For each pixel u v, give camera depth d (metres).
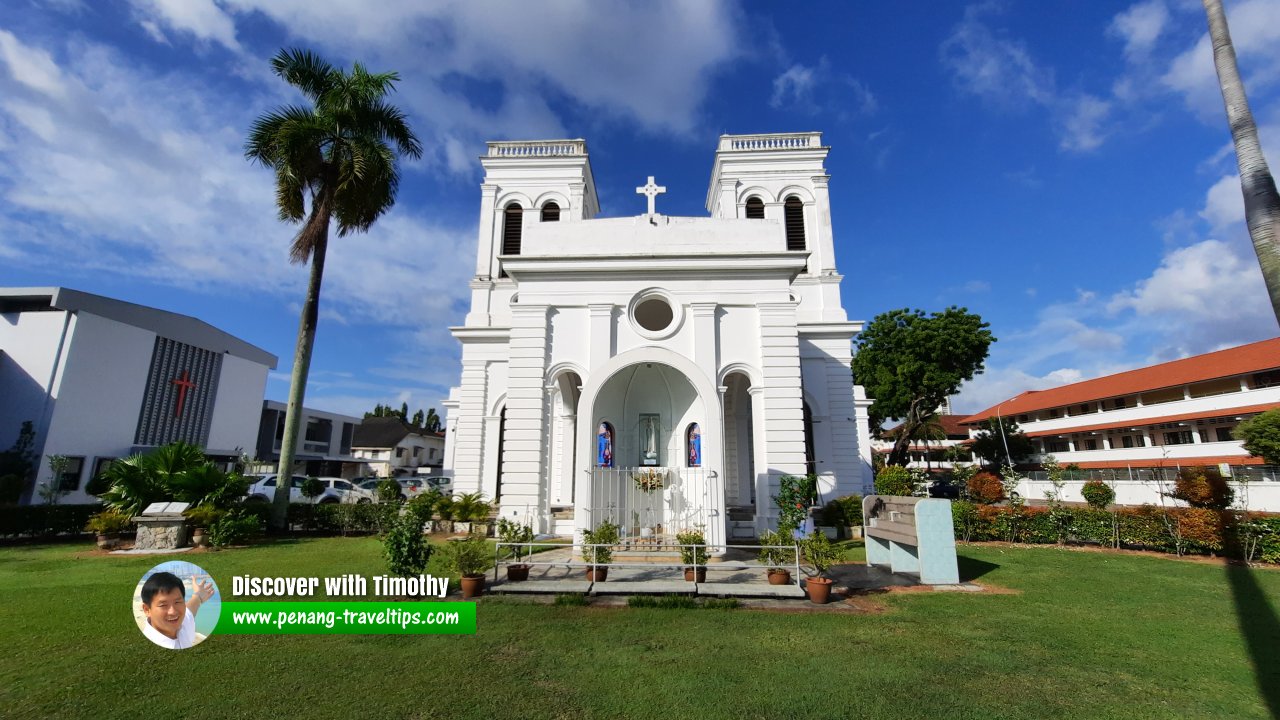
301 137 17.23
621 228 16.69
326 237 18.78
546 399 15.82
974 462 58.53
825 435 21.17
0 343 27.06
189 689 5.62
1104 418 43.69
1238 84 5.64
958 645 7.15
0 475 24.48
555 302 16.22
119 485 15.89
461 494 19.08
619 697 5.55
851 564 13.16
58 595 9.35
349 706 5.28
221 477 16.47
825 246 25.27
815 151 26.20
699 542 10.27
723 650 6.91
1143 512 14.89
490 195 26.41
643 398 17.70
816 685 5.87
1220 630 7.84
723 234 16.58
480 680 5.93
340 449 57.22
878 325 42.84
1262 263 5.05
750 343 15.88
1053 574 11.70
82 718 4.98
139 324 31.30
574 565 10.39
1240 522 13.20
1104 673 6.27
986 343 38.41
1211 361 37.59
